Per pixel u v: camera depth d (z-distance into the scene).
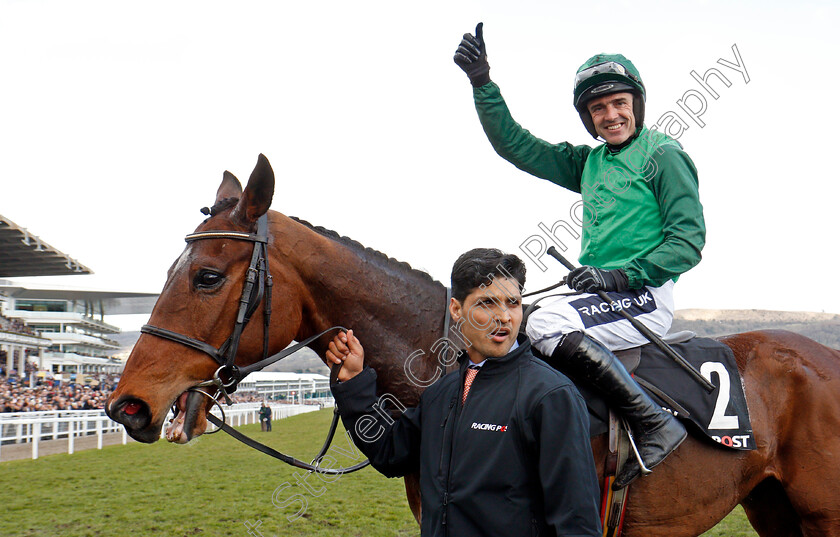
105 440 12.14
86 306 43.81
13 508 5.70
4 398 14.11
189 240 1.82
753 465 1.92
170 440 1.70
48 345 27.64
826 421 1.94
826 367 2.02
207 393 1.74
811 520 1.94
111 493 6.46
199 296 1.74
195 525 5.13
